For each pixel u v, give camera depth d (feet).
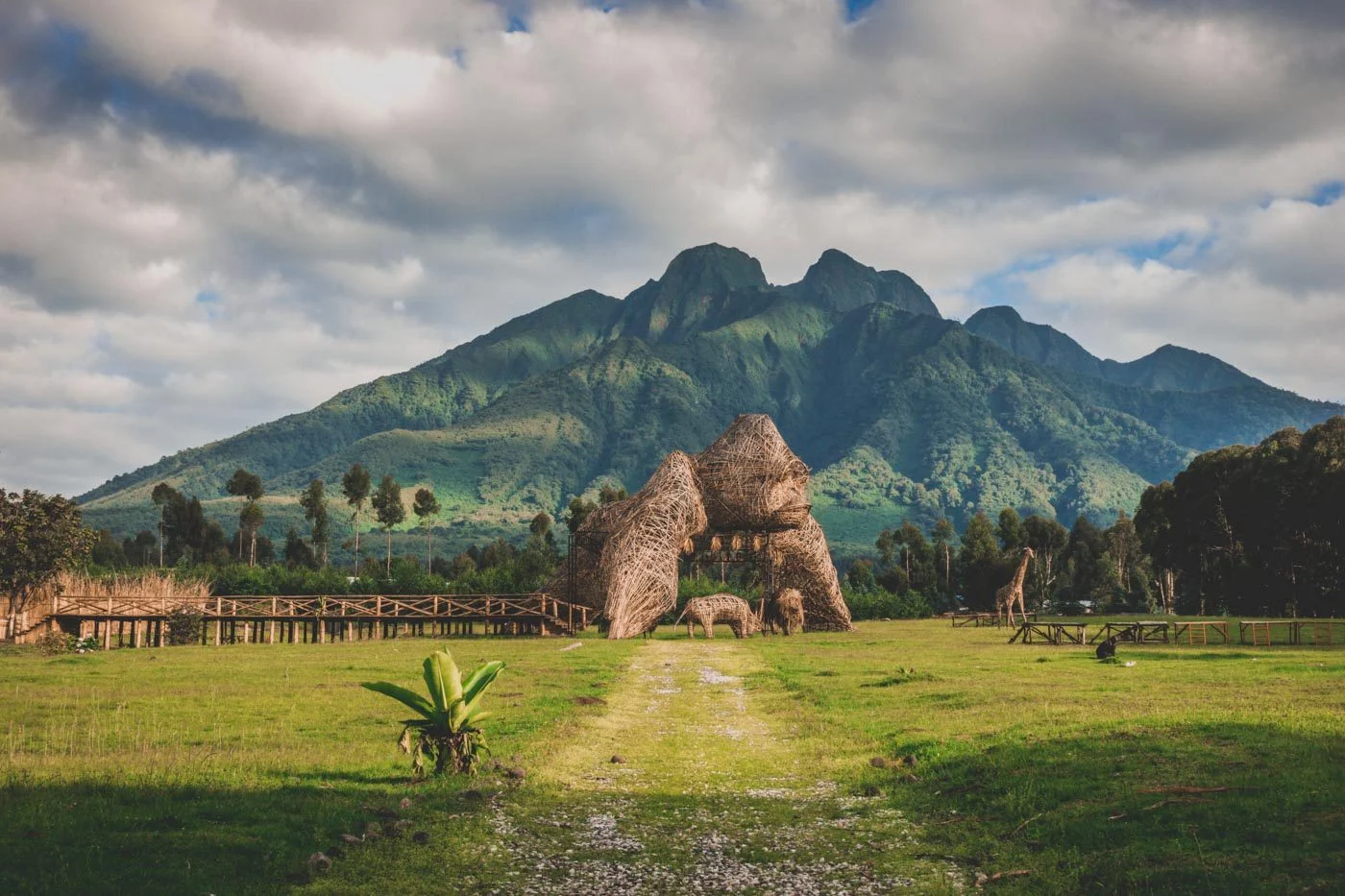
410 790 53.01
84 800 46.75
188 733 70.69
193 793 49.29
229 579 289.33
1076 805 46.78
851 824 49.75
